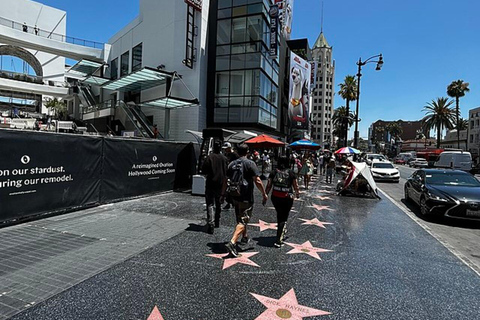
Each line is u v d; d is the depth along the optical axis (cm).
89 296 312
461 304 325
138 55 2702
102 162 774
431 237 600
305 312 298
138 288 333
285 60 3453
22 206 578
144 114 2519
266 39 2202
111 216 666
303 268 410
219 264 411
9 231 528
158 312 287
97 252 440
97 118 2945
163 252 450
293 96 3247
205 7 2177
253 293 333
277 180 489
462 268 433
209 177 564
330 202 987
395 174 1859
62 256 420
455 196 733
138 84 2297
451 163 2639
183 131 2181
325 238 562
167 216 680
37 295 310
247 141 1498
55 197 646
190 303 306
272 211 789
